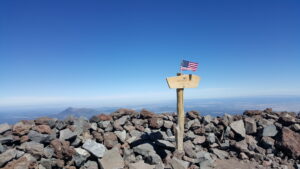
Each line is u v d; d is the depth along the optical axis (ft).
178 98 9.59
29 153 8.32
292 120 11.68
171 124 11.85
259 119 12.92
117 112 12.28
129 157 9.41
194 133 11.93
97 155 8.67
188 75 9.80
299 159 9.82
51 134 9.32
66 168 8.25
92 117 11.19
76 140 9.30
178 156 9.34
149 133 10.96
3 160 7.52
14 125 9.48
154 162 9.00
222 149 11.13
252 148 10.82
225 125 12.08
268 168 9.29
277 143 10.75
